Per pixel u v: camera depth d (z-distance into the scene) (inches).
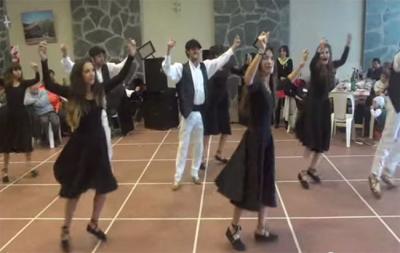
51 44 329.4
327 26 311.3
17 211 158.2
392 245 124.0
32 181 193.0
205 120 197.3
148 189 176.7
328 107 170.9
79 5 317.4
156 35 323.0
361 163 203.8
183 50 323.0
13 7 326.3
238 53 310.5
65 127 269.6
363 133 254.2
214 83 194.7
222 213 150.6
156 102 286.5
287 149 232.1
